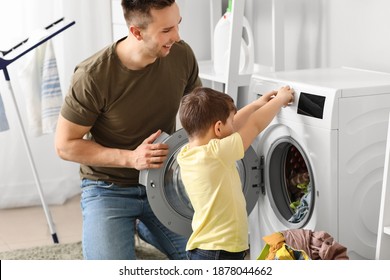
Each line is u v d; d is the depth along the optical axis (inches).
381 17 119.5
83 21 169.2
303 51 140.7
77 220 156.7
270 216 117.0
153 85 104.3
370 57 123.0
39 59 144.9
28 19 163.3
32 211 164.4
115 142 107.4
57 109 144.3
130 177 108.0
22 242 143.9
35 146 168.1
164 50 98.4
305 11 138.7
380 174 104.3
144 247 138.1
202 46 162.4
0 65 136.2
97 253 103.9
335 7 130.3
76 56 169.2
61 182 169.5
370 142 102.3
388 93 102.1
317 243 94.5
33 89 145.8
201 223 95.0
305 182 115.1
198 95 94.4
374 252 105.6
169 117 108.2
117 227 105.4
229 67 132.5
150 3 94.7
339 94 99.0
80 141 103.6
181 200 104.4
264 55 153.8
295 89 106.0
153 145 99.7
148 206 109.9
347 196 102.0
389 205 90.5
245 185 110.1
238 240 94.7
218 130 94.1
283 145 112.3
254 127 99.7
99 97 102.1
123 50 101.7
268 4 149.9
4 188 166.9
